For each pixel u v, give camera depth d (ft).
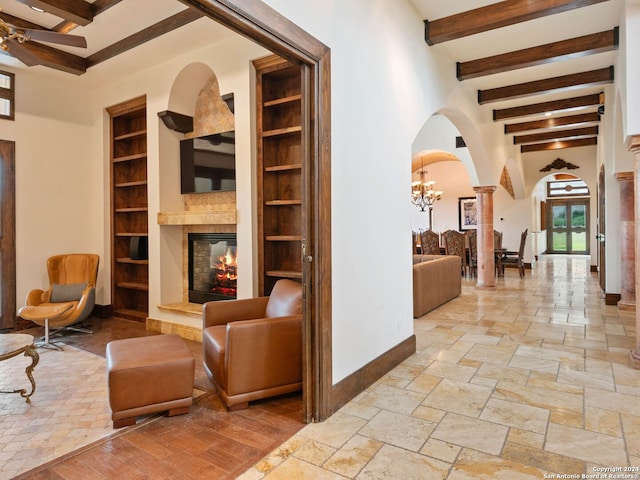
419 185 35.47
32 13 13.10
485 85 19.48
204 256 16.12
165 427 8.23
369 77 10.46
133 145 19.10
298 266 13.58
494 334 15.20
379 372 10.78
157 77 15.89
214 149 15.01
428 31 13.76
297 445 7.48
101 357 12.89
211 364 10.07
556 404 9.12
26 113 16.92
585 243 54.39
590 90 20.83
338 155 9.12
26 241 16.96
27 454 7.29
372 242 10.61
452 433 7.86
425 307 18.71
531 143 32.73
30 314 14.10
